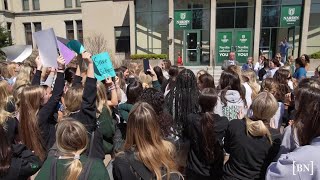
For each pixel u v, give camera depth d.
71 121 2.04
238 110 3.65
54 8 32.88
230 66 5.12
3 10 32.09
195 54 21.64
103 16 24.83
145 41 22.66
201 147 2.85
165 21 22.05
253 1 20.16
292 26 19.59
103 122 3.04
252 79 4.91
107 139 3.12
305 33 19.02
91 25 25.19
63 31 33.09
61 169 1.86
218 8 20.81
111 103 3.58
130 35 22.31
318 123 1.55
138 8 22.34
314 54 18.08
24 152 2.28
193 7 20.97
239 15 20.62
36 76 3.88
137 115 1.91
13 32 34.09
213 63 20.56
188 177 2.98
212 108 2.91
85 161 1.94
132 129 1.92
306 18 18.83
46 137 3.04
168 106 3.32
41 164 2.36
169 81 4.75
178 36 21.72
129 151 1.93
